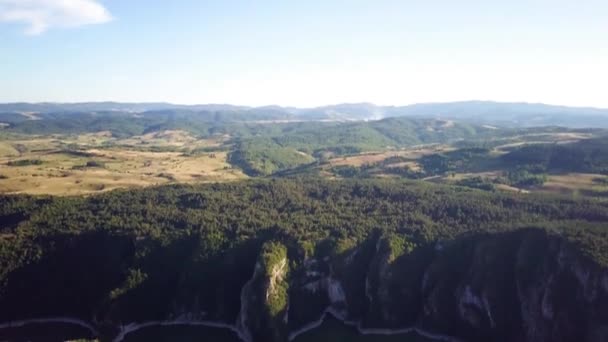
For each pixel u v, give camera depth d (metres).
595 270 141.62
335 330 168.00
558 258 152.38
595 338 136.25
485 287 162.50
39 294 179.38
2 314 174.50
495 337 157.38
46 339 162.75
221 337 164.12
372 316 169.38
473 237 176.38
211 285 175.62
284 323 163.00
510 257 165.75
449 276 171.25
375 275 174.50
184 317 173.75
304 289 173.38
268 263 166.75
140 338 164.12
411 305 171.62
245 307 165.12
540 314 150.62
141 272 179.25
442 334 165.12
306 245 176.88
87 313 175.62
